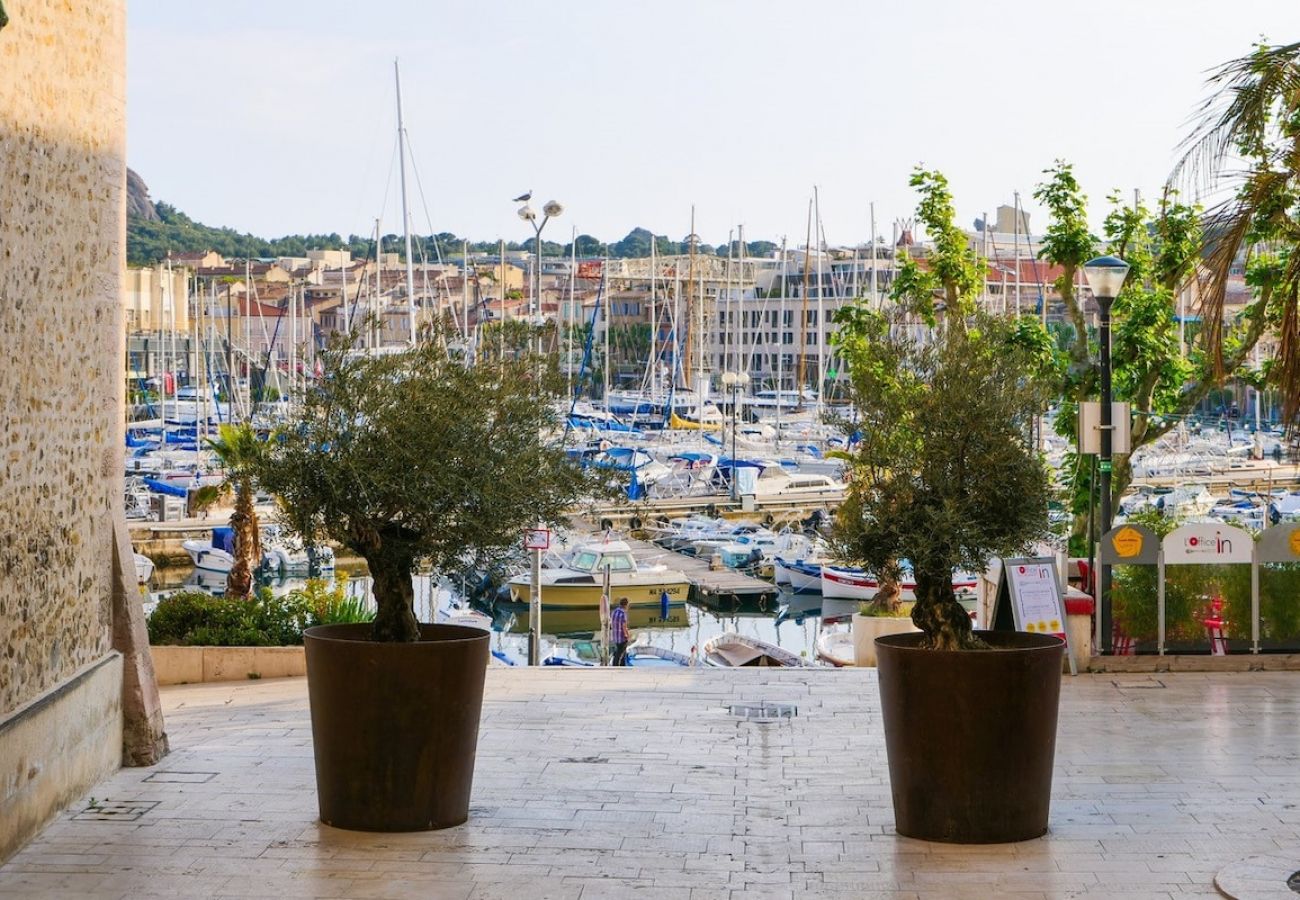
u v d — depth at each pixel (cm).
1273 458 7219
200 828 1011
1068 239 2312
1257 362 2208
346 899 852
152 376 11112
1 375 952
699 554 5522
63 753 1052
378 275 6700
